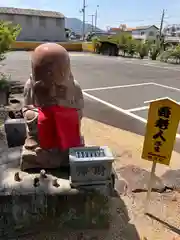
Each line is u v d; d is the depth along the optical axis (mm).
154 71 18516
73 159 3031
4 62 19844
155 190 4211
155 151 3398
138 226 3451
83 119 7680
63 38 42188
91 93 11117
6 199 3041
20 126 4180
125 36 32125
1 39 10062
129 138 6348
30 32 39125
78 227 3293
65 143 3357
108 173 3131
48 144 3391
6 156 3811
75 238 3193
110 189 3270
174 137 3271
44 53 3186
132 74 16828
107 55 32438
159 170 4828
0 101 8180
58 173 3408
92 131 6711
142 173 4664
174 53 25453
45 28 40125
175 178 4566
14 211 3109
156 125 3299
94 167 3068
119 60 25891
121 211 3689
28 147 3459
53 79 3215
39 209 3133
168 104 3170
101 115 8156
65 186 3141
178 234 3346
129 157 5312
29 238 3182
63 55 3238
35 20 39062
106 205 3256
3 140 5000
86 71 17438
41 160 3424
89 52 35844
